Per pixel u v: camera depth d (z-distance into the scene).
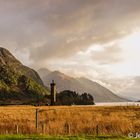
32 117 58.69
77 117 57.34
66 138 27.27
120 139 28.47
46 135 29.72
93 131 36.16
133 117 57.88
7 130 35.62
